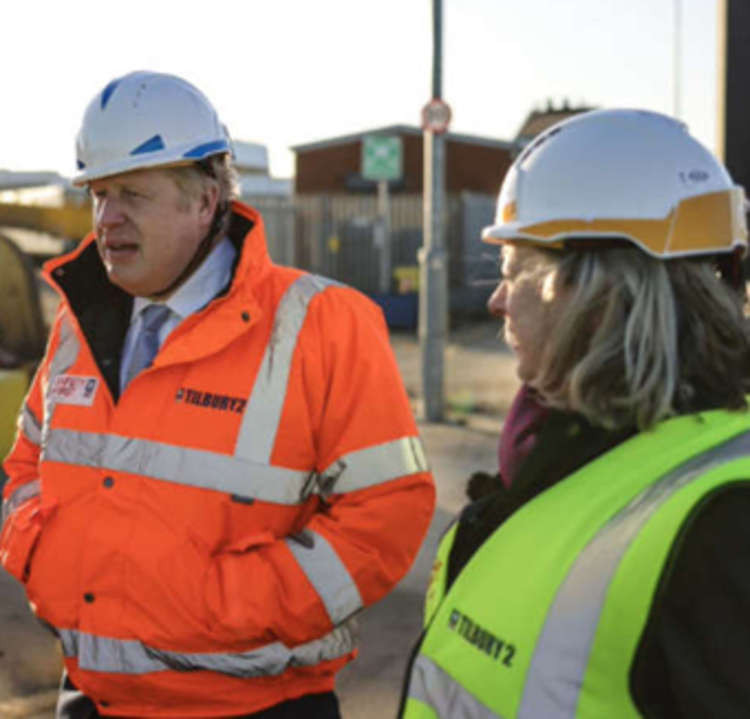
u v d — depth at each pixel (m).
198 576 1.59
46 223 8.59
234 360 1.68
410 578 4.46
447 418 8.88
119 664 1.61
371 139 20.28
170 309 1.77
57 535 1.67
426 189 8.69
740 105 5.52
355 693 3.35
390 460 1.69
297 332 1.70
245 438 1.64
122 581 1.61
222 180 1.77
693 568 0.82
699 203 1.01
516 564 0.99
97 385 1.73
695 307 1.00
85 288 1.80
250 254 1.69
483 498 1.21
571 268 1.03
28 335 7.93
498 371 12.61
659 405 0.96
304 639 1.64
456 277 19.75
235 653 1.62
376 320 1.83
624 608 0.85
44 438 1.76
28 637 3.72
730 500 0.83
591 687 0.87
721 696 0.79
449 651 1.03
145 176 1.66
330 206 21.09
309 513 1.78
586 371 0.99
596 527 0.93
